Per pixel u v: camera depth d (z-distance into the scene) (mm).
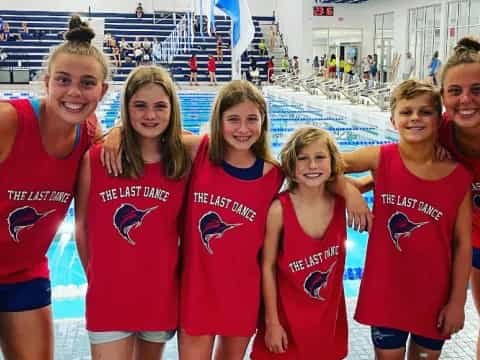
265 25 22000
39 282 1736
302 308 1765
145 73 1591
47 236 1695
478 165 1800
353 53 20078
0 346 1762
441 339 1810
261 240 1713
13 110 1521
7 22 18469
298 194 1732
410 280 1776
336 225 1762
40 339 1739
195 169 1673
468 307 2502
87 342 2270
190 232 1678
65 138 1578
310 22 19219
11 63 17016
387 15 18844
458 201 1736
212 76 17062
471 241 1793
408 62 15781
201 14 10625
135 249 1625
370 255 1823
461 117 1692
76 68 1496
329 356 1818
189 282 1685
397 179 1764
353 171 1857
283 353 1784
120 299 1636
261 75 18844
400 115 1733
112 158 1601
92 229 1637
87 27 1565
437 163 1742
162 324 1669
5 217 1586
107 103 11266
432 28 16453
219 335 1773
